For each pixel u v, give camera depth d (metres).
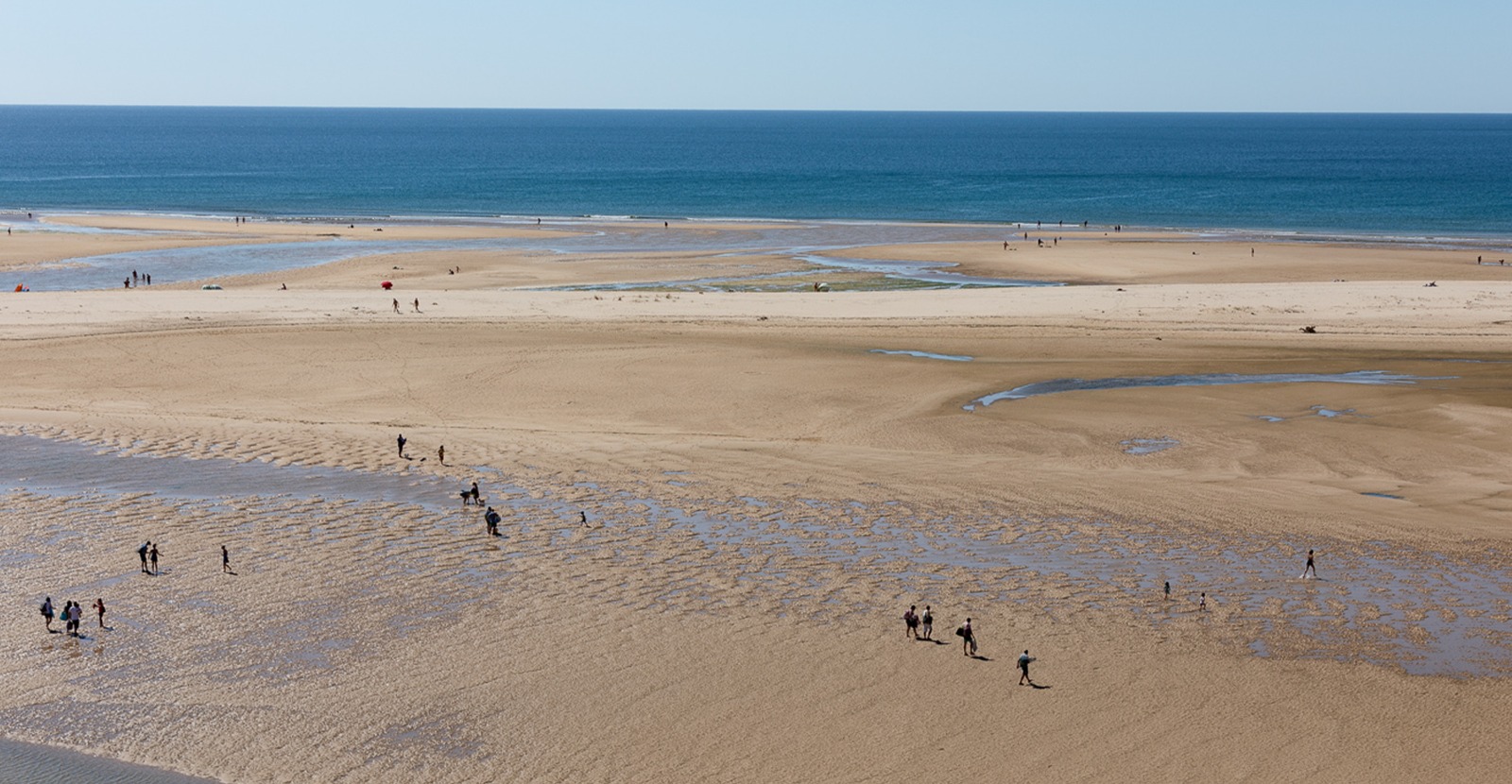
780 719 26.30
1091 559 35.69
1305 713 26.59
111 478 42.38
